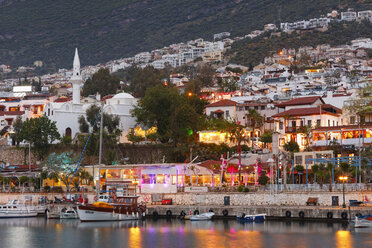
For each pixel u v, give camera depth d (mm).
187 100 199375
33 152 181250
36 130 179375
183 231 108625
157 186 136750
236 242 97188
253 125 172375
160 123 184250
